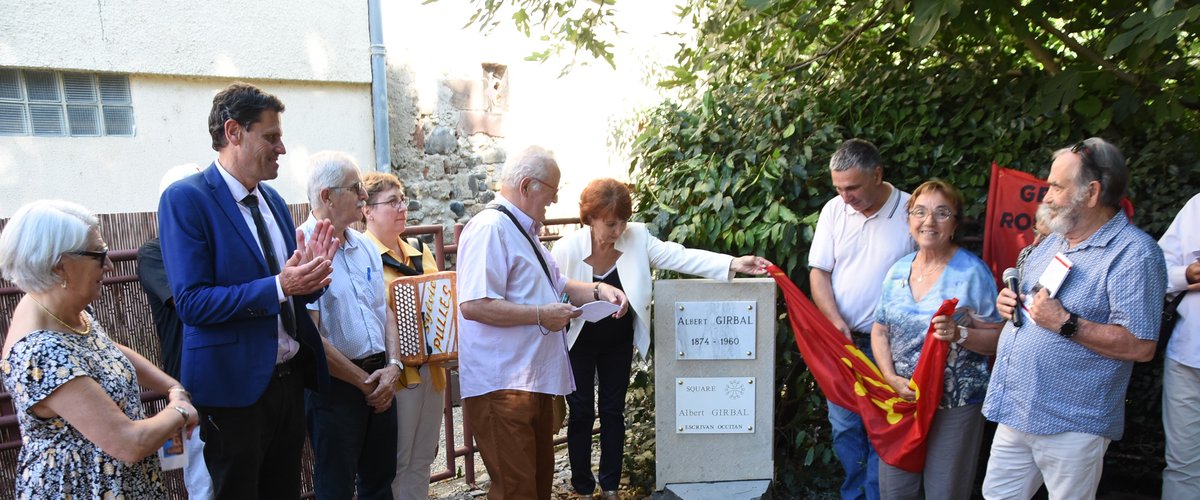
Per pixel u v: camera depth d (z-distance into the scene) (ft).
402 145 25.73
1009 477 9.61
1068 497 9.01
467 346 10.32
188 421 7.77
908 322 10.61
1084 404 8.69
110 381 7.37
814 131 13.69
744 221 12.96
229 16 20.90
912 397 10.57
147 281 9.61
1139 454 13.70
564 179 30.04
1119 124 13.35
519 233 10.23
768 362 11.94
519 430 10.14
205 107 21.02
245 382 8.64
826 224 11.89
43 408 6.99
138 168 20.13
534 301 10.34
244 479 8.93
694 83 17.21
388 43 25.08
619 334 12.46
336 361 9.97
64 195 19.08
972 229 13.34
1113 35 12.97
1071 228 8.66
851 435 11.84
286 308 9.29
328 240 8.55
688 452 12.13
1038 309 8.63
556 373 10.43
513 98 28.43
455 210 27.17
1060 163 8.64
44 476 7.06
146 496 7.66
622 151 27.55
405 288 11.27
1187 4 11.14
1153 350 8.32
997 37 13.82
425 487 12.27
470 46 27.09
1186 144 12.79
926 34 10.56
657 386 12.01
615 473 12.94
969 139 13.64
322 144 23.35
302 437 9.84
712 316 11.85
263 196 9.59
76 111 19.10
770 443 12.10
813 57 15.47
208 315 8.23
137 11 19.36
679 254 12.48
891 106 14.17
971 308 10.23
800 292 11.85
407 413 11.54
